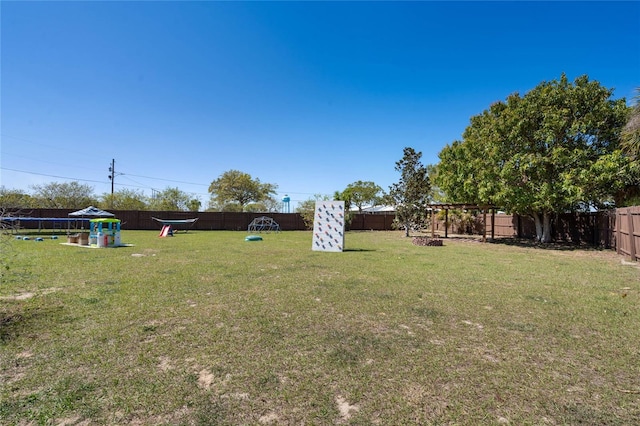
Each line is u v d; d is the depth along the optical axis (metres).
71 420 1.81
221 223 24.75
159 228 23.73
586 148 11.83
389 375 2.39
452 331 3.33
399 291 5.03
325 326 3.44
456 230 22.25
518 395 2.14
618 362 2.64
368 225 26.06
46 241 13.28
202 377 2.33
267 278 5.95
